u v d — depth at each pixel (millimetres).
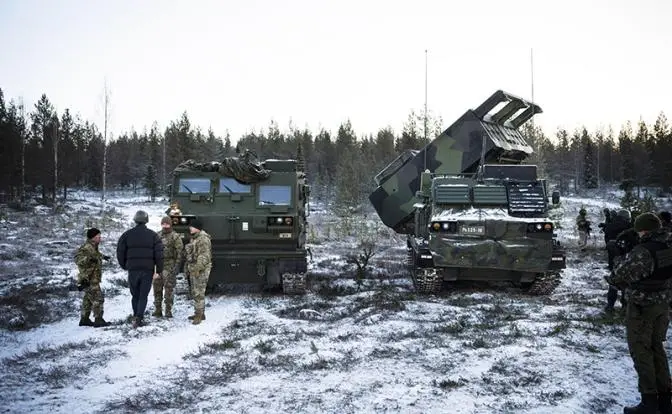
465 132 14547
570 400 4617
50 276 13586
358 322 8312
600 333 7098
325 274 14320
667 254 4258
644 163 69625
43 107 57719
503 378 5285
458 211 10945
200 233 8555
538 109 15750
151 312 9281
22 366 6016
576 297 10500
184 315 9023
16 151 45344
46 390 5184
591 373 5375
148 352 6605
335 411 4516
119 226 28391
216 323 8383
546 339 6820
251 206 11227
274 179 11484
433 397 4793
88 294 8227
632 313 4371
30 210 37625
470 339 6957
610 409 4457
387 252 20719
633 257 4277
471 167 14672
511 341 6793
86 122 74188
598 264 16250
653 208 21156
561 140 88125
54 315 9062
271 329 7848
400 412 4453
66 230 26141
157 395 5023
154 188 55250
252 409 4609
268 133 88875
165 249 8789
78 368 5871
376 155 69625
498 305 9430
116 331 7719
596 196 61750
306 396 4910
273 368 5848
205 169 11578
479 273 10922
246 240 10883
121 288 12133
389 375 5496
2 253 17641
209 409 4637
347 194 36594
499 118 15461
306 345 6840
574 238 24484
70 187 66625
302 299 10703
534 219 10625
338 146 77062
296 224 10875
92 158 66562
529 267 10406
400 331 7547
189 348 6824
